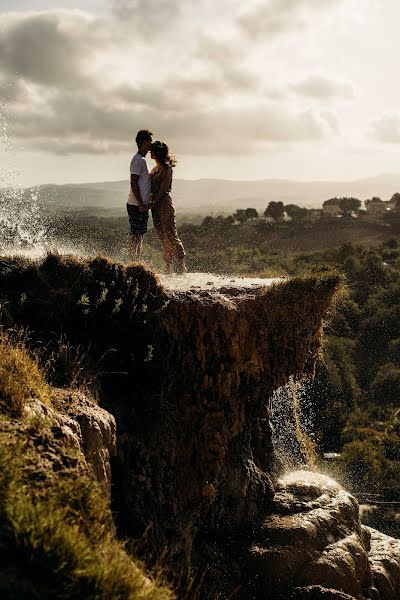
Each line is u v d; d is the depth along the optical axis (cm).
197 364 666
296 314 728
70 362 566
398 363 6041
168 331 655
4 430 378
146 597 296
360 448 4091
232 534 679
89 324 628
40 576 266
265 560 649
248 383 705
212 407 667
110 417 509
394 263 9588
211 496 650
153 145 880
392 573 764
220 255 6900
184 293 683
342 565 670
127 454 589
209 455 656
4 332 561
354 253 9219
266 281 779
